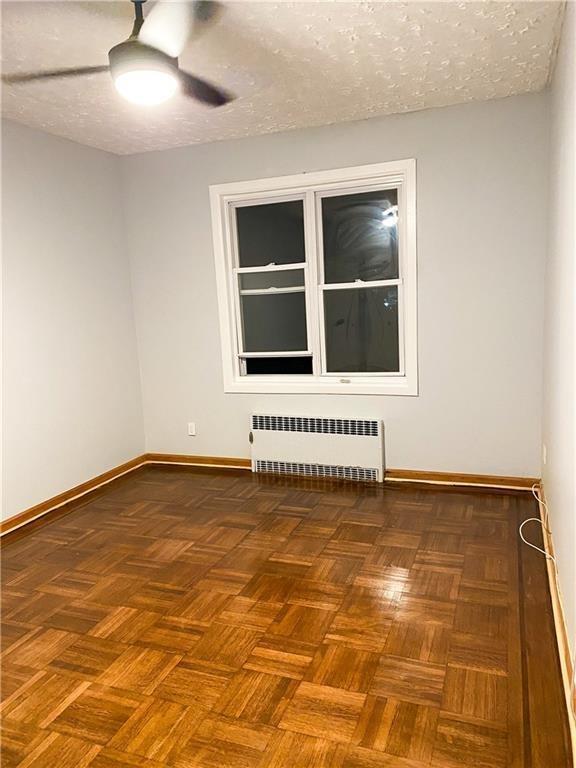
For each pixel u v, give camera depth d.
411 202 3.71
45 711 1.93
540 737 1.72
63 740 1.80
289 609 2.48
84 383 4.09
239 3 2.10
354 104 3.39
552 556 2.66
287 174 3.98
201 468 4.58
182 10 2.04
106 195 4.29
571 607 1.91
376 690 1.96
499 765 1.63
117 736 1.80
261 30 2.34
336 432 4.08
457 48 2.61
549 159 3.23
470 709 1.85
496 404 3.73
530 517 3.32
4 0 2.00
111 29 2.25
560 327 2.37
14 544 3.27
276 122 3.68
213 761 1.69
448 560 2.85
